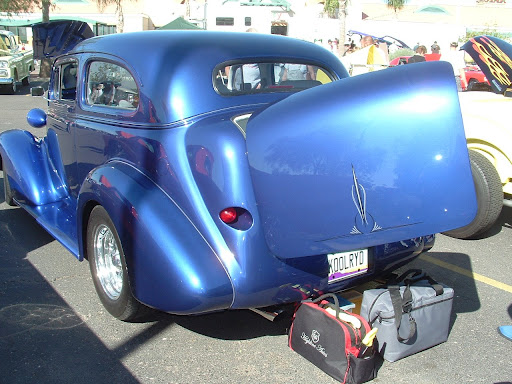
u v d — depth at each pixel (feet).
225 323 11.55
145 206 9.62
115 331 11.05
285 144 8.49
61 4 110.73
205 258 9.09
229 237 9.05
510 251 16.63
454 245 17.10
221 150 9.04
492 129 16.72
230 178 8.96
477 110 17.37
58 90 15.43
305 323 9.85
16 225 17.19
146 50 11.07
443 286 10.52
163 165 9.92
